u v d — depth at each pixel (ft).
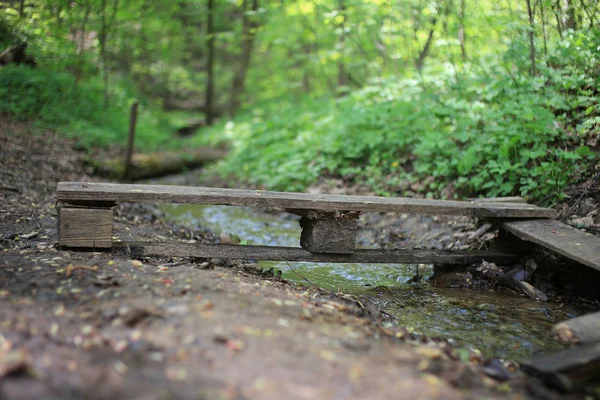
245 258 13.70
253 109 52.54
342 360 7.83
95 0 33.50
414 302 13.70
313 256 14.16
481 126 21.88
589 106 18.78
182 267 12.32
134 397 6.40
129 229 16.85
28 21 31.04
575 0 20.26
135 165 30.37
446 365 8.41
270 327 8.76
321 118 32.68
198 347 7.70
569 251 12.94
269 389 6.72
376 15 30.76
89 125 32.71
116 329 8.29
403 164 24.21
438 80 25.44
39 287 9.91
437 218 20.45
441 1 23.90
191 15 52.60
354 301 12.87
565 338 10.21
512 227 14.93
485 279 15.29
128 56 50.57
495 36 25.88
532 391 8.17
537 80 19.20
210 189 13.88
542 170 18.16
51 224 15.53
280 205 13.42
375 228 21.53
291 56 56.24
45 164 24.86
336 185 25.08
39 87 31.65
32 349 7.38
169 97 66.64
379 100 28.76
